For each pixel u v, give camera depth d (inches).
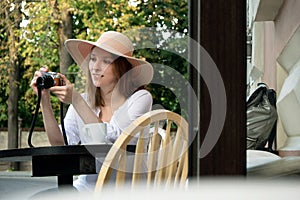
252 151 81.9
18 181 228.7
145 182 74.5
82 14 447.8
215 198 24.6
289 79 117.6
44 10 450.0
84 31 454.9
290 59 119.9
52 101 421.1
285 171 55.4
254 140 112.6
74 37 453.7
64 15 448.1
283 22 124.3
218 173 36.7
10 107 447.8
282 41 124.3
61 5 446.9
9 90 451.5
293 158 61.4
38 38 452.1
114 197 29.2
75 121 102.7
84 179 87.5
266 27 169.0
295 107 110.1
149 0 429.7
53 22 448.1
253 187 25.7
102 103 98.1
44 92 98.6
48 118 100.9
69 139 102.7
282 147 113.9
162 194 25.8
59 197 31.9
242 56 37.0
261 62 177.8
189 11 38.1
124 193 28.5
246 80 37.0
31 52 452.8
